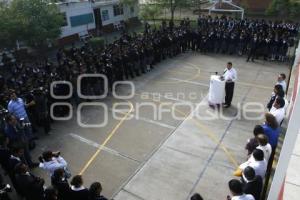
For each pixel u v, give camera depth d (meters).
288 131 4.71
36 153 9.84
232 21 23.33
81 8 26.23
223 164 8.98
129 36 20.31
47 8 18.88
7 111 9.52
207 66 17.47
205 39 19.61
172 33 19.55
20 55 20.11
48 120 10.91
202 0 35.38
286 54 18.00
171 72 16.64
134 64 15.85
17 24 17.19
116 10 30.39
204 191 7.95
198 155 9.45
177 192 7.95
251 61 18.16
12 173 7.33
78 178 6.23
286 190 4.63
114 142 10.31
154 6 28.25
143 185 8.25
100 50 16.98
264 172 6.64
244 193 5.78
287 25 20.64
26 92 10.98
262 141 6.97
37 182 6.61
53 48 23.81
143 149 9.86
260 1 33.03
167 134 10.67
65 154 9.74
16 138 8.56
